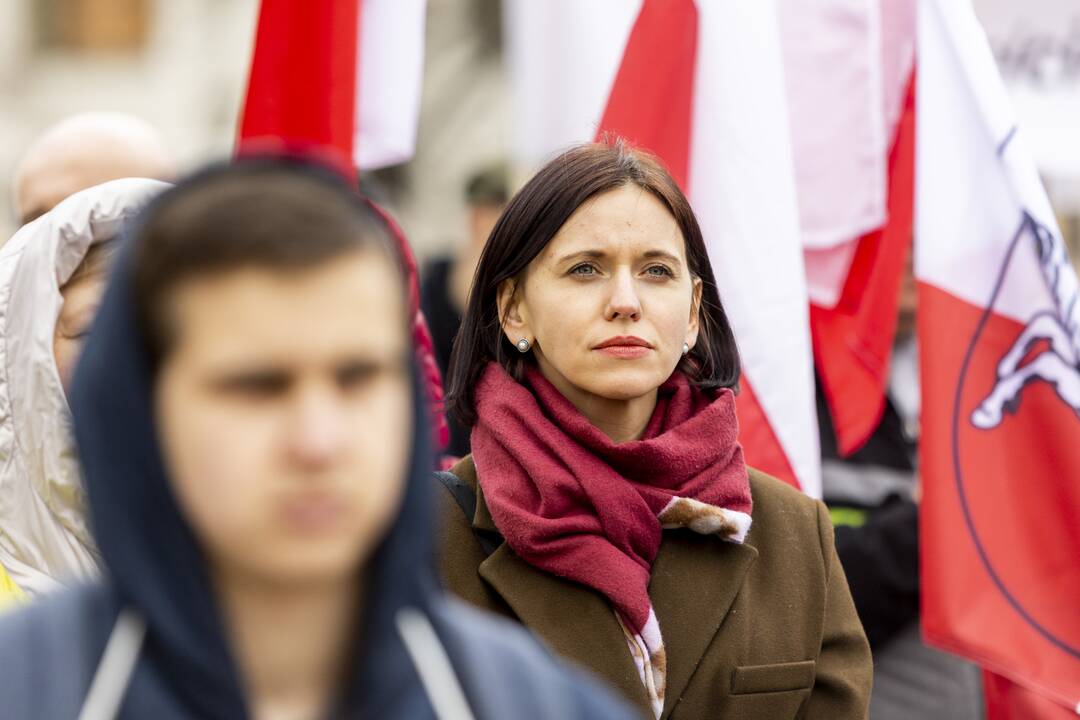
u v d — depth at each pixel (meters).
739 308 9.73
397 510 3.59
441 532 7.39
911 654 10.48
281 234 3.40
